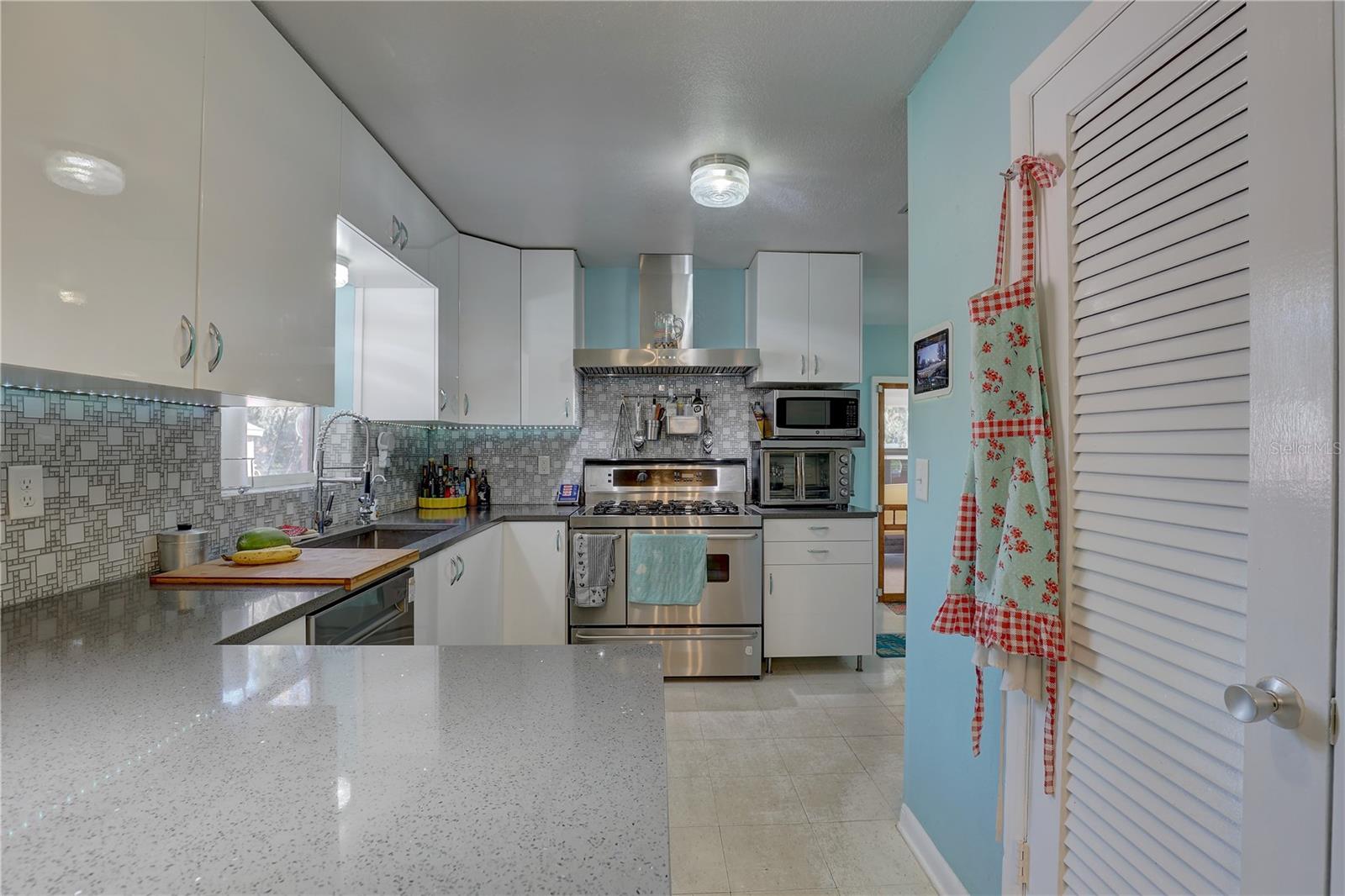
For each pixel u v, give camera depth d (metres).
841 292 3.54
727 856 1.81
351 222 1.96
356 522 2.76
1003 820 1.32
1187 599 0.86
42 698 0.80
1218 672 0.81
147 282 1.15
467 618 2.66
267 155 1.51
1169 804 0.88
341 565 1.71
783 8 1.54
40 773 0.60
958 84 1.59
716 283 3.89
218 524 1.87
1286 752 0.70
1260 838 0.73
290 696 0.81
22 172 0.94
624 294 3.88
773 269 3.53
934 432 1.71
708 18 1.58
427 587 2.18
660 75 1.82
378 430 3.04
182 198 1.24
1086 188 1.07
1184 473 0.86
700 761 2.36
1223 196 0.80
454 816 0.54
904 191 2.67
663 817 0.54
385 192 2.23
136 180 1.13
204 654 0.98
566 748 0.67
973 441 1.21
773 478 3.50
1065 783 1.10
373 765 0.63
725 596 3.25
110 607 1.30
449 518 3.10
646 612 3.24
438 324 2.80
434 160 2.34
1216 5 0.81
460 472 3.71
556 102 1.96
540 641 3.23
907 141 2.12
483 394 3.26
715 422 3.90
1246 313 0.77
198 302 1.28
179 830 0.51
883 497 5.20
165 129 1.19
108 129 1.07
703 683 3.19
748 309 3.79
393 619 1.84
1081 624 1.06
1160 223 0.90
